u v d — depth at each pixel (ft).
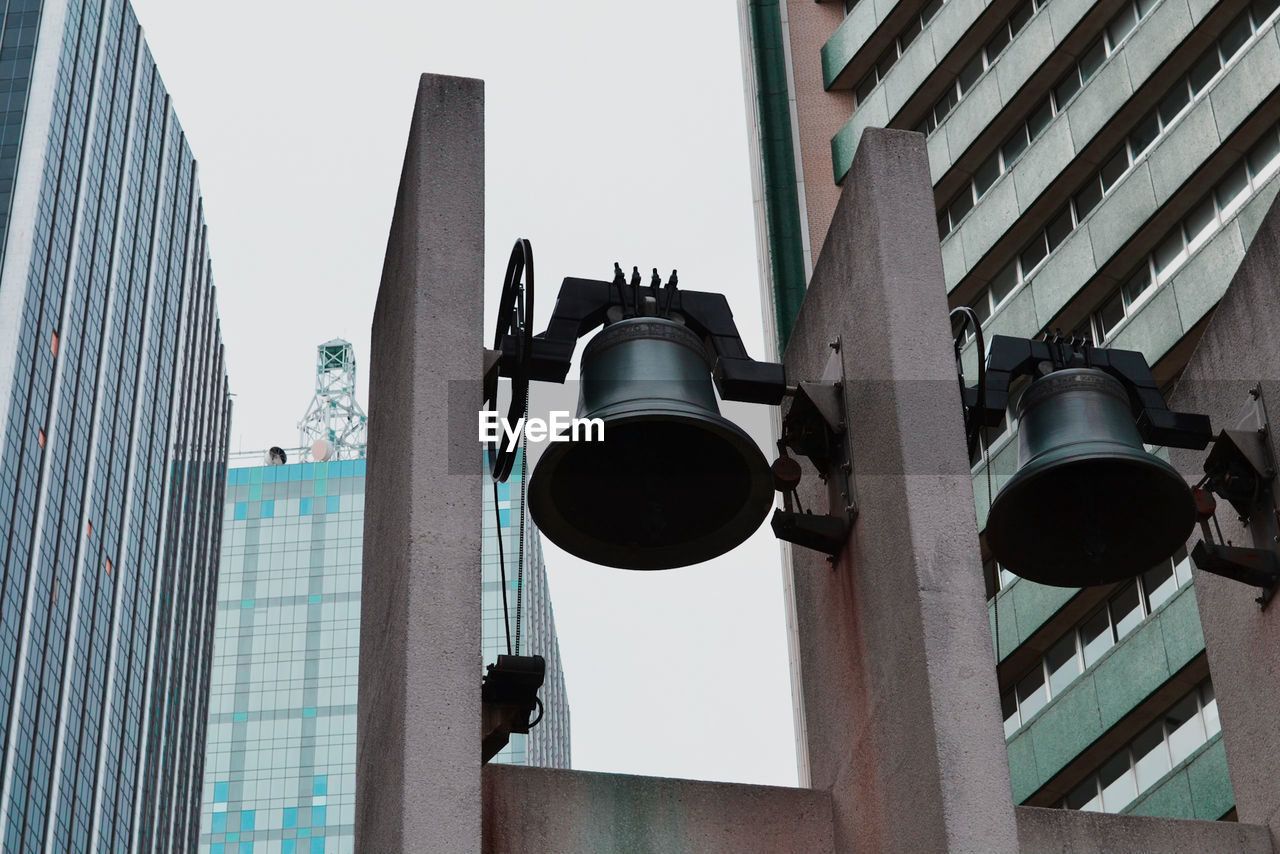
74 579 386.73
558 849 31.37
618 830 31.91
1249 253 41.24
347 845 547.90
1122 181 140.15
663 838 32.14
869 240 35.22
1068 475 37.22
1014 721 137.39
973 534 31.73
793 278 154.61
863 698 32.91
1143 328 135.44
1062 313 143.95
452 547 29.63
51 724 363.56
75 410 399.03
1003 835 29.07
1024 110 153.38
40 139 403.95
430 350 31.65
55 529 377.91
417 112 34.65
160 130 496.23
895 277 34.37
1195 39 137.28
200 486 514.68
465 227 33.12
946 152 158.10
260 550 595.47
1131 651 126.72
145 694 433.89
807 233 157.07
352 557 592.19
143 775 426.51
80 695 382.83
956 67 158.92
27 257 384.06
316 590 586.86
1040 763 132.36
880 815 31.48
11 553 353.92
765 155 163.22
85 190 425.28
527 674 30.78
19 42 420.77
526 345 32.99
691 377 34.04
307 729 565.94
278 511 601.62
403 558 29.68
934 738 29.76
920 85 159.43
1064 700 131.75
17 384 368.27
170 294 488.85
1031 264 149.89
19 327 372.99
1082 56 149.59
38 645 360.07
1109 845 35.27
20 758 343.87
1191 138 135.13
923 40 160.04
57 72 418.31
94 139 436.76
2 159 400.47
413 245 33.01
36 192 394.52
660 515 34.47
